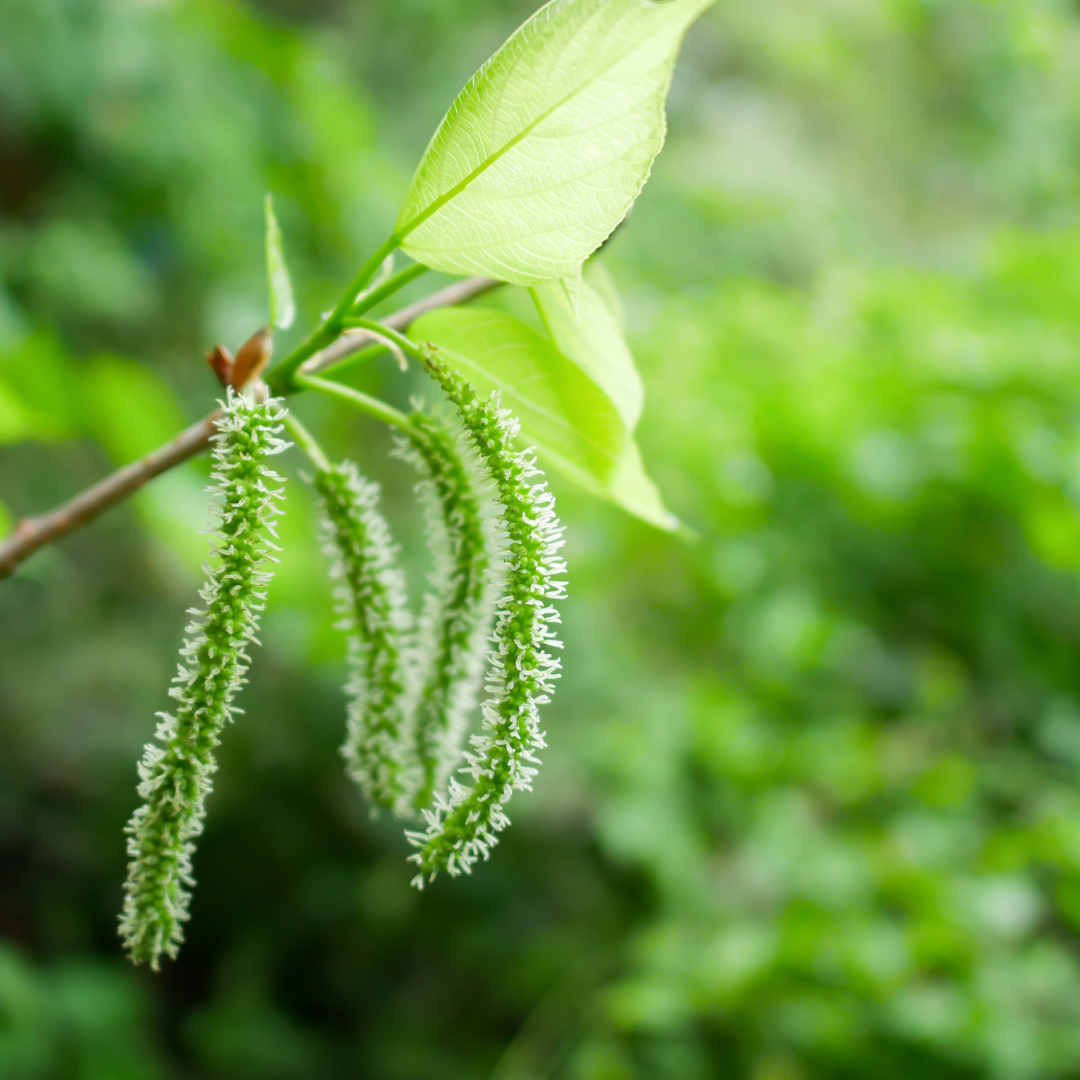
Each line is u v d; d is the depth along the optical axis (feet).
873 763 3.25
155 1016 4.54
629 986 3.15
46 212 4.17
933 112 8.14
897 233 8.20
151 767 1.52
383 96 6.21
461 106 1.49
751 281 5.30
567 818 4.40
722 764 3.41
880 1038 2.75
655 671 4.00
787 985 2.87
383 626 1.66
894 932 2.87
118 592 5.08
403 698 1.66
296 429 1.64
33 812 5.20
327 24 6.25
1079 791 3.15
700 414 3.59
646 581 3.86
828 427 3.40
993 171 7.06
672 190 6.87
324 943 4.66
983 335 3.61
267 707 4.79
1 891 4.94
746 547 3.41
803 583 3.43
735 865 3.51
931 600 3.44
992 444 3.19
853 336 4.08
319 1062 4.29
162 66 4.14
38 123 3.98
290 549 3.36
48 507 4.73
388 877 4.58
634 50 1.47
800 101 8.85
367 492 1.66
